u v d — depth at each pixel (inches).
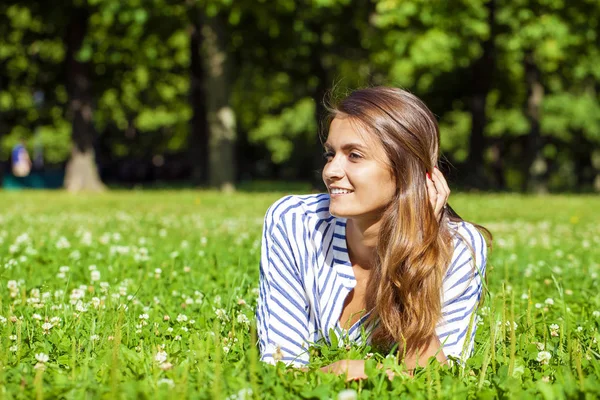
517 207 711.7
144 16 954.7
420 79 1255.5
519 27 1059.9
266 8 974.4
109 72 1186.0
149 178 1841.8
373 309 126.8
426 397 108.1
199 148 1231.5
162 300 195.0
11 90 1249.4
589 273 267.7
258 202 737.0
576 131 1769.2
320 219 131.6
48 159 2149.4
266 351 128.1
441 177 123.0
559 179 2379.4
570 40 1064.8
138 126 1879.9
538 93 1246.9
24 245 305.0
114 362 105.7
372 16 1027.3
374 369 115.0
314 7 979.3
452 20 962.7
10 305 174.7
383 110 117.5
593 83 1644.9
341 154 120.0
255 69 1223.5
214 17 1014.4
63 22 1088.2
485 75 1199.6
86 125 1131.9
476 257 126.4
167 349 138.8
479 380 116.8
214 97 1035.9
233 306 172.7
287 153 2262.6
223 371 114.2
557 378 117.2
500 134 1691.7
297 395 107.9
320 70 1130.0
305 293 132.1
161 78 1268.5
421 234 119.3
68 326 156.6
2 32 1143.0
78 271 240.8
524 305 195.5
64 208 641.0
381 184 118.3
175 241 346.9
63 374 120.0
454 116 1833.2
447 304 124.9
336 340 127.2
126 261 260.8
